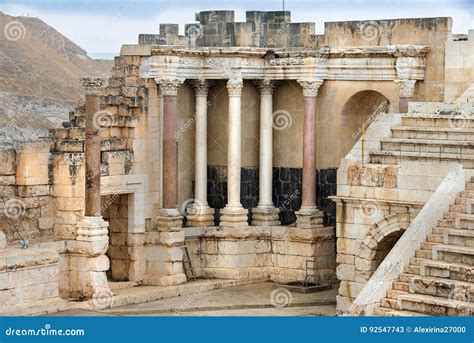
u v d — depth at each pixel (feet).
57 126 318.65
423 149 211.20
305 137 241.96
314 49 241.96
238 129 243.40
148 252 236.84
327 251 242.37
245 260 243.19
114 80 240.32
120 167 232.53
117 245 237.66
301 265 241.14
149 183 238.07
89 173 221.66
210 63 241.35
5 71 337.52
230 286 239.50
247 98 247.91
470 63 230.07
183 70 238.89
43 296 212.23
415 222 193.57
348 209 216.13
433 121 214.90
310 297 229.86
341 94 242.58
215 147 248.93
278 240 243.60
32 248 214.90
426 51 234.58
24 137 299.99
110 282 233.96
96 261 222.07
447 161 205.77
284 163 248.52
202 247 243.40
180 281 236.02
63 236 224.53
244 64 242.37
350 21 241.76
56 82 347.56
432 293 184.65
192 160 246.88
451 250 188.24
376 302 186.19
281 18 247.29
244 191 248.52
